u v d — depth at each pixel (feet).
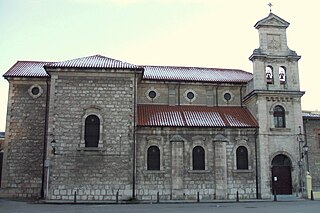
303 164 129.80
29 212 81.66
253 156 128.98
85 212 81.61
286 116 132.98
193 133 127.03
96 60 131.03
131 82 123.65
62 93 120.37
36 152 129.29
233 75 154.61
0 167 137.90
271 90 132.57
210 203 110.63
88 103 120.67
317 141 139.74
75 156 116.57
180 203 110.73
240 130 129.59
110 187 115.96
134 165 119.44
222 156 125.90
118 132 119.85
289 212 80.79
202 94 144.15
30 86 133.90
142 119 126.93
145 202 112.47
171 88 142.61
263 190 125.29
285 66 137.69
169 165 123.44
